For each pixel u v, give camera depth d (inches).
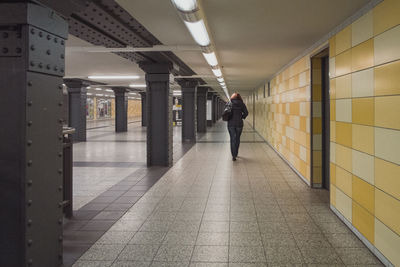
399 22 91.9
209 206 167.6
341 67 144.0
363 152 118.5
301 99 235.0
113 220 146.3
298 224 140.2
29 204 83.0
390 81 97.6
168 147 287.1
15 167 81.6
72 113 505.4
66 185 148.3
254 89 756.6
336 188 151.6
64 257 108.3
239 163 303.1
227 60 278.4
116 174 252.8
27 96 81.1
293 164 266.2
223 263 104.3
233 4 127.7
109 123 1140.5
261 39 190.1
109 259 107.2
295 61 258.5
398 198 92.7
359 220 122.6
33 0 79.9
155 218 149.0
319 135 205.8
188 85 486.6
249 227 136.8
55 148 94.9
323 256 108.8
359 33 123.4
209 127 885.2
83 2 97.4
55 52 92.4
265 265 102.8
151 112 287.3
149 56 247.3
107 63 319.3
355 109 126.4
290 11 134.5
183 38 188.5
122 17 146.8
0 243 82.4
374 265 102.3
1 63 81.1
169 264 103.9
